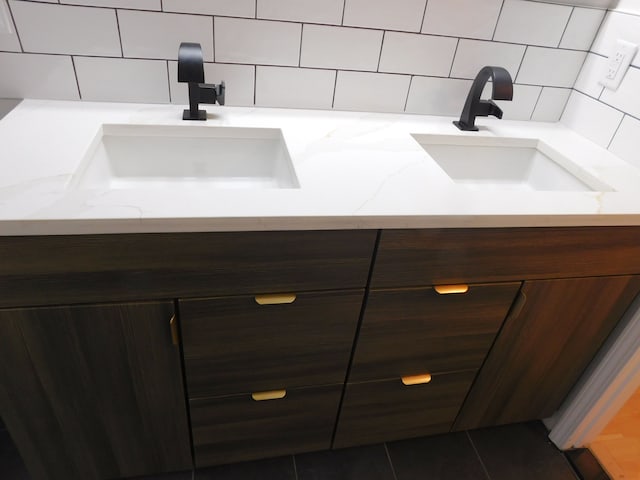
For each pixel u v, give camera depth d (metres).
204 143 1.08
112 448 1.08
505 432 1.44
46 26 1.00
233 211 0.74
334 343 0.99
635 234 0.94
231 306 0.86
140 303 0.81
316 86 1.19
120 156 1.06
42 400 0.93
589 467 1.36
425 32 1.15
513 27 1.17
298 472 1.28
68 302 0.78
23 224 0.67
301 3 1.06
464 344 1.08
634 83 1.09
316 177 0.88
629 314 1.12
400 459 1.34
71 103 1.10
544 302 1.03
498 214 0.83
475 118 1.29
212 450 1.16
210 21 1.05
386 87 1.22
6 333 0.80
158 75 1.11
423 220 0.80
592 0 1.15
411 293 0.93
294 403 1.10
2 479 1.20
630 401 1.58
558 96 1.32
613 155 1.16
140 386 0.96
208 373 0.97
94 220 0.69
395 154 1.01
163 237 0.74
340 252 0.83
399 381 1.13
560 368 1.22
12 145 0.88
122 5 1.00
